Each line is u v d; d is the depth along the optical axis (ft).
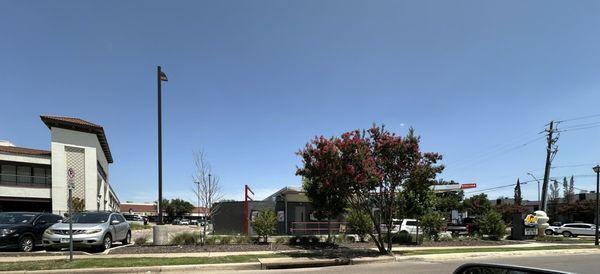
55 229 60.54
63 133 162.61
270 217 76.23
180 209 394.93
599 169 89.30
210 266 48.83
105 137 188.34
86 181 167.43
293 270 48.62
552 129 143.02
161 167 72.43
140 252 60.08
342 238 80.89
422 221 88.28
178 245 69.15
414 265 53.78
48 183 163.02
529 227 104.68
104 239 62.59
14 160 153.79
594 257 65.57
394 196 65.72
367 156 59.36
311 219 116.98
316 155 60.13
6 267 45.52
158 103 72.49
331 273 46.26
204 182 98.89
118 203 368.48
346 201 66.23
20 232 61.00
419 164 61.72
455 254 64.18
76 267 45.91
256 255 57.52
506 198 310.86
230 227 120.37
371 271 47.85
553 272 11.14
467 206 218.38
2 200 149.69
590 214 221.46
